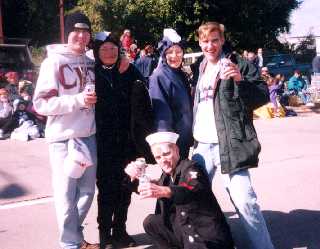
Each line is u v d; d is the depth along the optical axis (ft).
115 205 15.61
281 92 52.75
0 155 31.83
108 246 15.79
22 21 109.29
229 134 13.66
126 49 42.04
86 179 14.82
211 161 14.38
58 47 14.30
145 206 20.67
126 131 15.17
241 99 13.56
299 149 32.12
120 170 15.23
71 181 14.37
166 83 14.76
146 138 14.05
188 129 14.99
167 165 13.65
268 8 102.58
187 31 96.22
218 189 22.70
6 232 18.21
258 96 13.44
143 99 14.56
